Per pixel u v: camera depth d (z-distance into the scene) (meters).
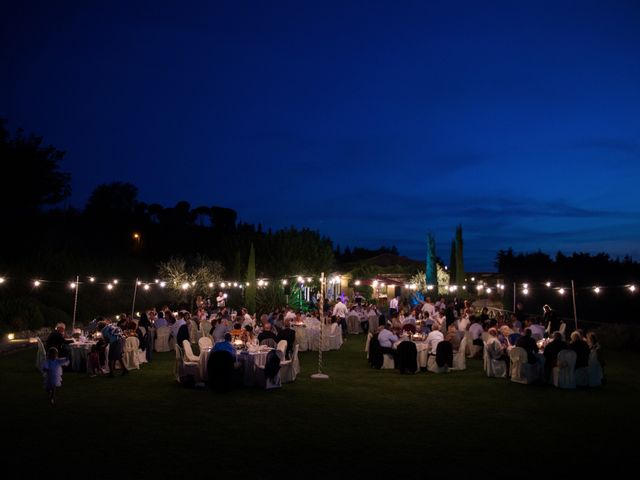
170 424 9.59
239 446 8.38
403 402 11.52
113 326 14.61
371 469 7.47
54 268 29.44
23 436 8.81
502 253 49.00
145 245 52.38
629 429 9.52
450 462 7.79
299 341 20.27
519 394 12.41
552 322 19.67
